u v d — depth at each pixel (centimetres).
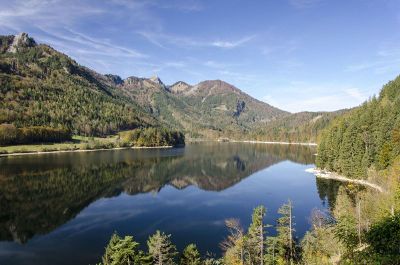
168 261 5219
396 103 14950
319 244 5541
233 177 15325
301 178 14712
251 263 5400
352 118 17838
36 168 16538
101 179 14462
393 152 10819
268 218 8675
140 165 18712
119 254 4766
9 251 6744
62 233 7788
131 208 10000
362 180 12375
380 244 2259
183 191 12381
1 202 10619
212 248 6775
